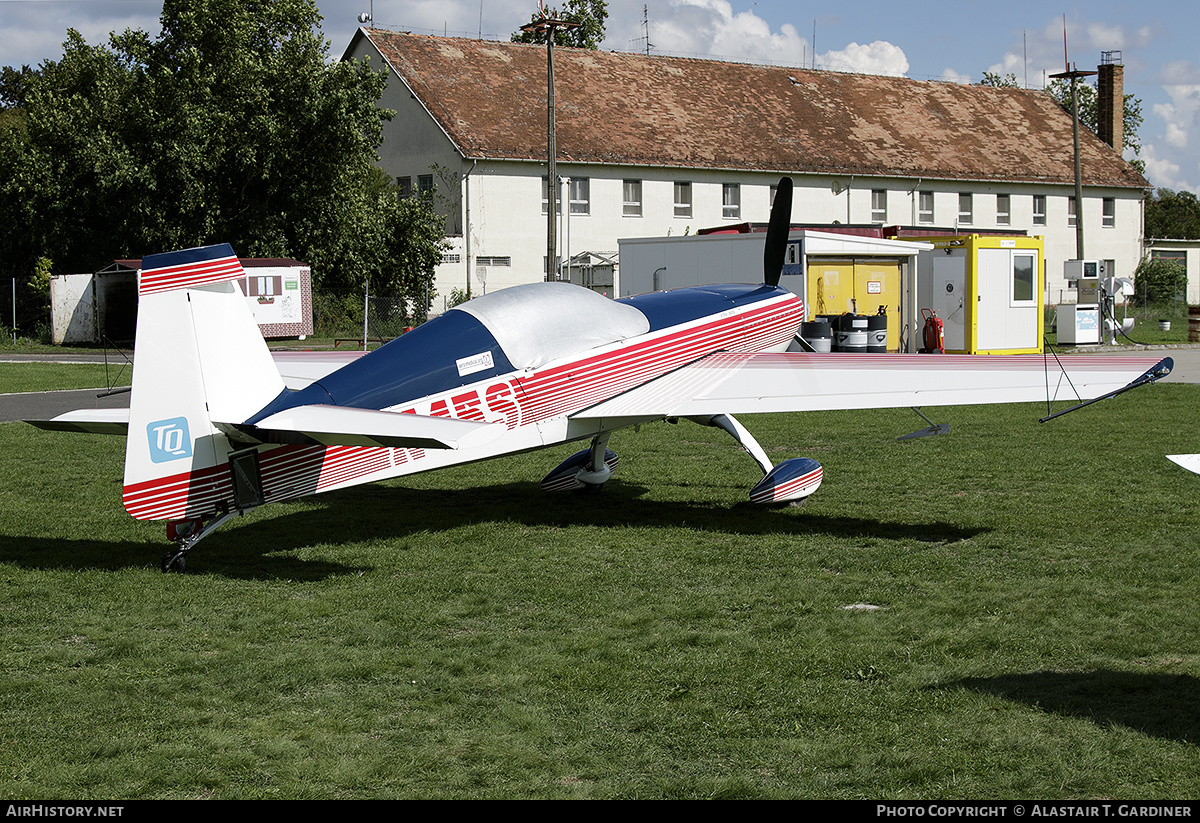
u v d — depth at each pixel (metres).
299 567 6.67
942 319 21.92
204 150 30.66
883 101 44.84
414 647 5.06
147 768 3.73
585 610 5.71
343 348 26.81
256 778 3.66
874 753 3.84
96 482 9.87
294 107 31.34
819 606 5.73
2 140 33.56
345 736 4.01
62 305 29.97
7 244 33.12
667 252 20.58
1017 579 6.21
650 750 3.89
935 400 7.64
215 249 6.22
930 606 5.68
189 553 7.04
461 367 7.25
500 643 5.11
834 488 9.35
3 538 7.47
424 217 33.88
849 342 19.55
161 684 4.55
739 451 11.61
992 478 9.58
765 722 4.12
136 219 31.03
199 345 6.18
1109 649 4.93
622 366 8.18
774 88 43.09
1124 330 30.52
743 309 9.34
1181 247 50.75
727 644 5.08
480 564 6.76
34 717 4.18
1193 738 3.93
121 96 31.48
